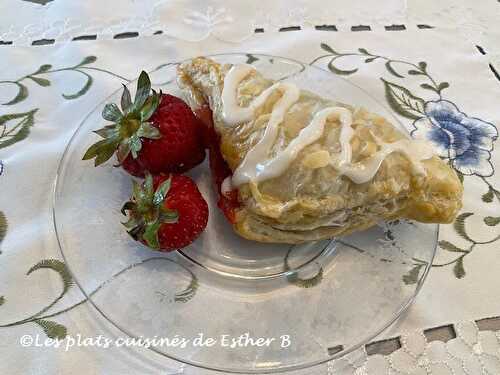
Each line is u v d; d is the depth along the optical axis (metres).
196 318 0.15
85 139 0.18
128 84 0.20
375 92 0.22
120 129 0.16
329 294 0.16
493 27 0.24
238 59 0.21
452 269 0.17
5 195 0.18
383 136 0.16
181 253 0.16
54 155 0.19
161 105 0.17
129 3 0.24
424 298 0.16
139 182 0.17
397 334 0.15
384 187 0.15
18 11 0.23
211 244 0.17
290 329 0.15
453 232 0.18
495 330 0.16
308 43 0.23
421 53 0.23
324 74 0.21
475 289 0.17
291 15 0.24
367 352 0.15
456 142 0.20
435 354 0.15
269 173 0.15
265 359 0.14
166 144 0.16
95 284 0.15
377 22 0.24
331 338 0.15
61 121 0.20
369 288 0.16
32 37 0.22
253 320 0.15
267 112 0.16
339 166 0.15
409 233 0.17
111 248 0.16
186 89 0.19
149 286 0.16
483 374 0.15
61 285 0.16
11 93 0.20
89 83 0.21
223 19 0.24
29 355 0.14
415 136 0.20
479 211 0.18
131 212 0.15
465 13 0.25
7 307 0.15
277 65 0.21
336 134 0.16
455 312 0.16
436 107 0.21
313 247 0.17
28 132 0.19
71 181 0.17
